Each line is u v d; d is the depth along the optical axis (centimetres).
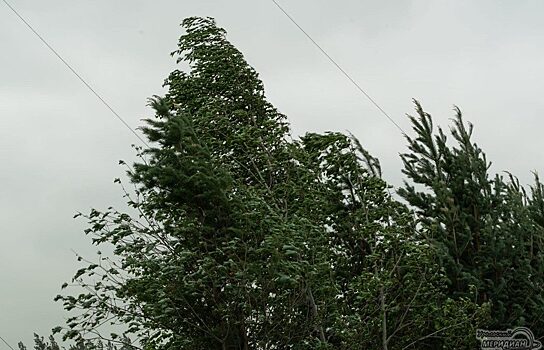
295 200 2241
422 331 2208
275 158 2339
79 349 1912
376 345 2153
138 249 1941
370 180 2302
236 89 2525
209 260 1875
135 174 1958
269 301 1964
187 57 2591
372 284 2070
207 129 2389
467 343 2169
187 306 1944
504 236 2348
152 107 2019
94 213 1953
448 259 2261
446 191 2361
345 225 2283
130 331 1930
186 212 1975
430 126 2470
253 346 1973
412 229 2280
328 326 2105
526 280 2323
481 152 2470
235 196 1962
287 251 1895
